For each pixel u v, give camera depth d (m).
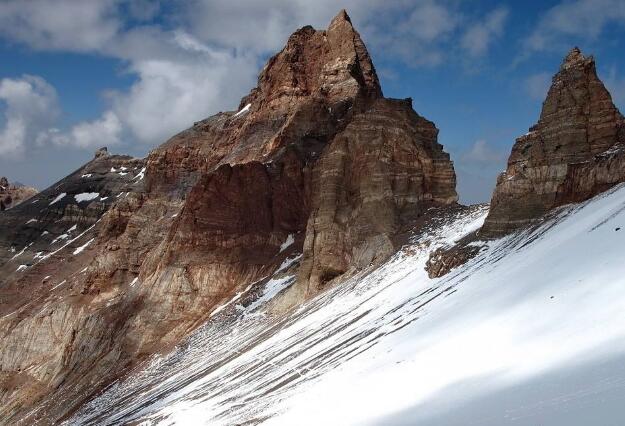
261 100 133.88
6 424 91.81
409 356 39.34
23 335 112.06
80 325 100.56
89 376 89.50
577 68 61.41
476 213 72.69
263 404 46.25
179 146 139.00
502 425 21.00
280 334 66.81
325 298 72.12
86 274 121.94
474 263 56.97
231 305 87.50
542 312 34.25
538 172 60.44
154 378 75.44
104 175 188.88
